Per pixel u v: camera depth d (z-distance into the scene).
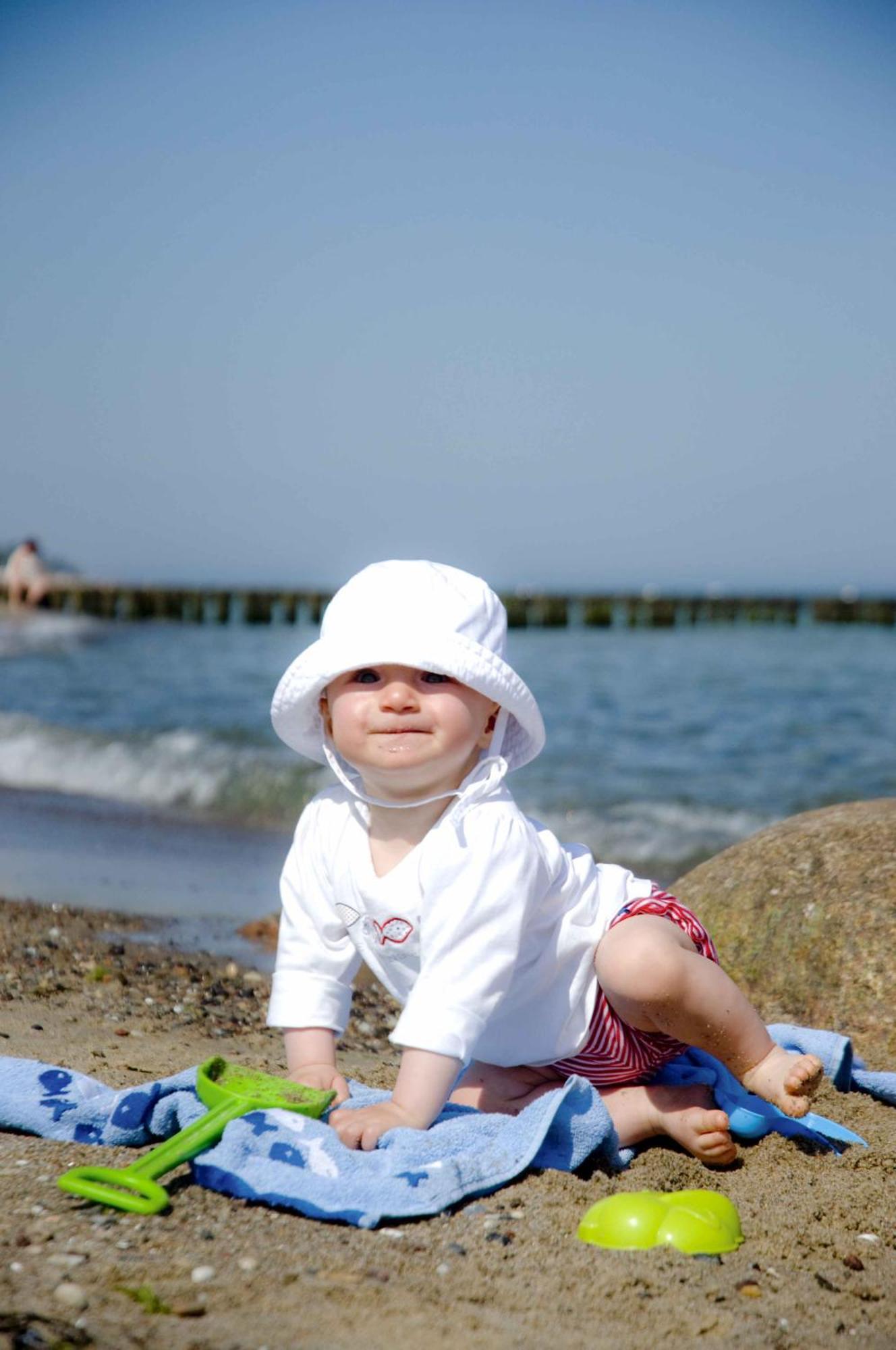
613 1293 1.94
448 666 2.46
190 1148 2.25
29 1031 3.62
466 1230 2.14
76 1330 1.65
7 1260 1.88
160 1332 1.68
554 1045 2.56
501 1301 1.89
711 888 4.32
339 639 2.54
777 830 4.45
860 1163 2.64
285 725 2.72
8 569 30.05
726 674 17.47
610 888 2.65
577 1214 2.24
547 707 13.96
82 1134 2.52
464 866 2.43
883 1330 1.91
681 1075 2.74
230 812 8.94
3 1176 2.27
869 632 27.80
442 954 2.41
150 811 8.85
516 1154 2.33
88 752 10.54
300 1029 2.66
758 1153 2.66
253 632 26.06
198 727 11.67
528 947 2.52
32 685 15.21
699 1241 2.14
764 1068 2.51
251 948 5.07
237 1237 2.04
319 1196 2.16
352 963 2.67
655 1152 2.54
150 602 30.44
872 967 3.83
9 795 9.31
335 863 2.60
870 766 10.29
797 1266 2.13
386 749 2.48
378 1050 3.79
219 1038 3.70
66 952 4.72
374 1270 1.95
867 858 4.10
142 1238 2.00
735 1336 1.84
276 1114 2.34
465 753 2.53
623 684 16.12
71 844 7.53
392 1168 2.26
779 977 3.98
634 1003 2.49
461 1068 2.43
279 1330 1.72
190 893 6.23
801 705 14.07
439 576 2.62
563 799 8.97
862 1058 3.62
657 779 9.73
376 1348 1.69
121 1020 3.84
